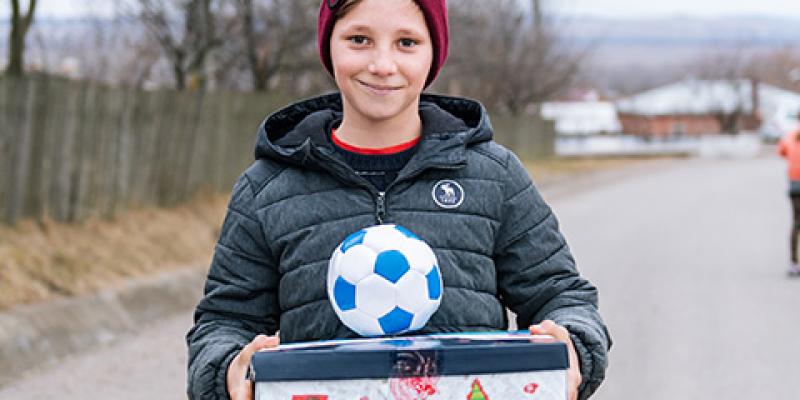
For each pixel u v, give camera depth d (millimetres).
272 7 14805
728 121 76688
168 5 13992
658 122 76438
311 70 15453
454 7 20141
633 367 7281
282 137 2648
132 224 10703
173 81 14891
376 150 2492
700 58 90250
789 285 11016
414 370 2025
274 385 2029
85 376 6676
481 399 2045
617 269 12305
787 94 84500
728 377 7008
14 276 8039
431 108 2523
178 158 12320
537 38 31125
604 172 34344
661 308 9609
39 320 7426
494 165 2490
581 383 2295
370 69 2365
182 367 6961
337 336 2346
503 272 2525
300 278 2393
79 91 10094
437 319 2355
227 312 2486
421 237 2395
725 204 22938
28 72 10016
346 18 2393
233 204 2518
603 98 90000
